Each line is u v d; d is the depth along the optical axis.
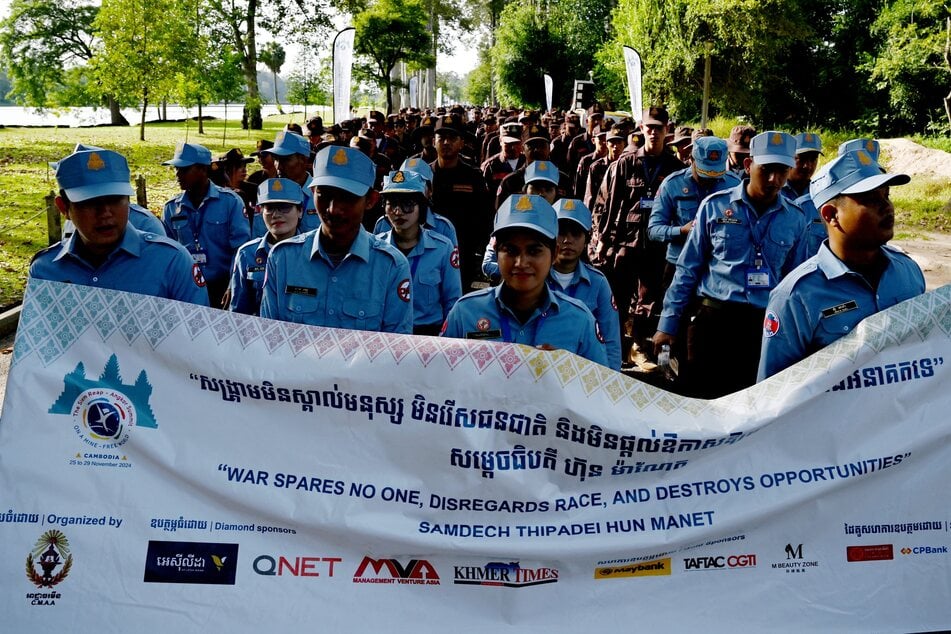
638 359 7.49
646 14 35.47
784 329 3.38
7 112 117.88
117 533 2.84
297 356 2.93
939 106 33.28
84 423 2.86
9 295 9.02
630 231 7.48
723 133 34.69
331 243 3.71
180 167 5.91
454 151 7.66
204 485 2.88
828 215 3.23
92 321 2.90
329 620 2.88
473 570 2.93
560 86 52.31
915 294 3.30
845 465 2.99
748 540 2.99
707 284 5.16
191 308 2.93
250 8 41.72
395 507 2.93
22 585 2.80
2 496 2.81
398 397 2.93
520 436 2.94
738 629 2.96
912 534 3.01
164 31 27.58
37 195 14.66
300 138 6.82
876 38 35.81
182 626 2.84
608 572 2.96
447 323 3.54
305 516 2.88
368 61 42.28
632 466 2.96
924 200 18.69
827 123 39.31
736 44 33.19
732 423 2.96
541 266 3.21
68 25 60.62
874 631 2.99
